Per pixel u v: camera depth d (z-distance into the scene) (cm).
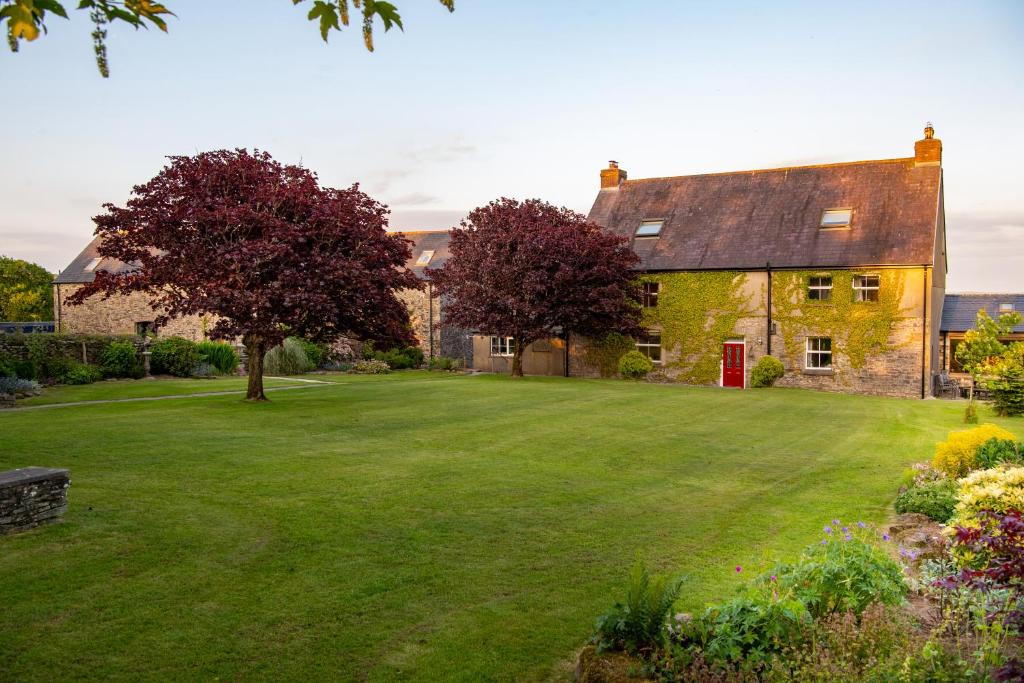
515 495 988
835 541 596
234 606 612
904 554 695
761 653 455
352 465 1127
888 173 2998
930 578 623
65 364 2289
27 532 755
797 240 2945
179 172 1758
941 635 493
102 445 1173
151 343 2617
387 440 1350
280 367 3025
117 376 2464
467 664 530
